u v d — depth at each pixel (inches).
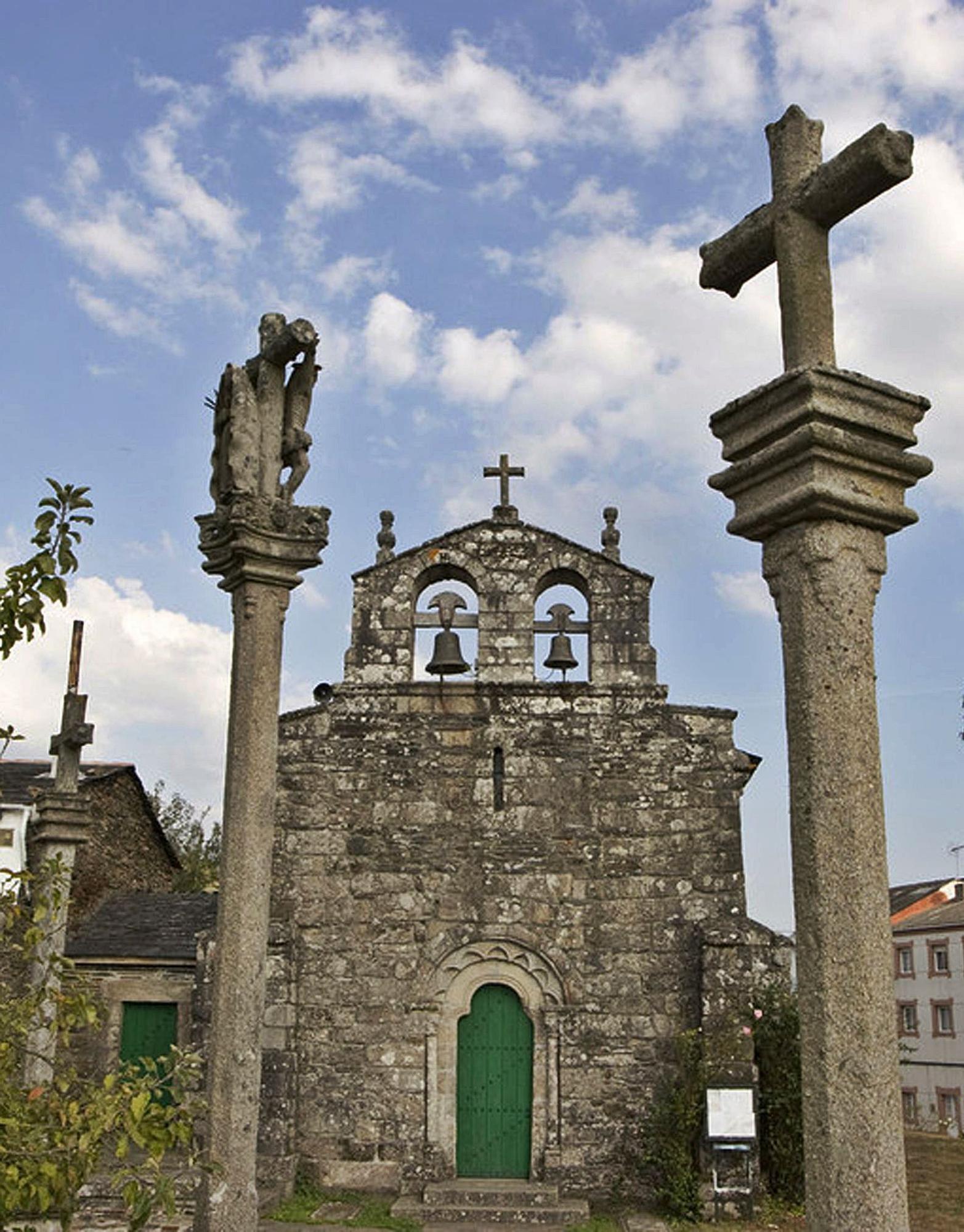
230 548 306.3
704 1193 595.8
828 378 194.1
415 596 727.7
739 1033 621.3
